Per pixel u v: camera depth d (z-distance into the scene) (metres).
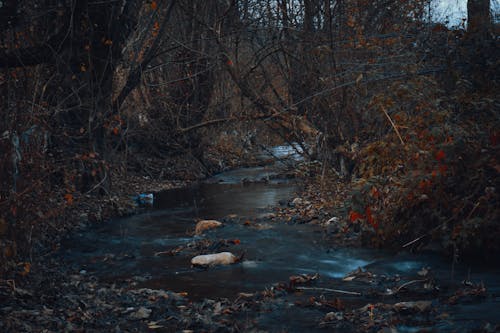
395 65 10.05
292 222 10.68
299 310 5.71
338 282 6.88
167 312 5.73
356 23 12.83
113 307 5.86
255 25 15.05
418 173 7.77
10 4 10.60
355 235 9.24
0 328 4.73
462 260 7.45
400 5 13.12
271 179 18.08
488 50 8.45
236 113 16.38
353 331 5.06
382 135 10.89
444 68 8.62
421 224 7.98
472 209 7.47
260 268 7.65
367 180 7.90
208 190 16.11
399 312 5.47
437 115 7.91
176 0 14.05
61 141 11.71
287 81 14.27
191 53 17.14
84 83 12.19
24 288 6.20
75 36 11.77
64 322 5.14
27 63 10.62
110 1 11.54
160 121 18.16
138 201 13.88
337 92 12.23
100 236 10.06
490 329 4.83
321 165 14.17
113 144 16.75
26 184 7.25
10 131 7.19
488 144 7.69
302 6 13.91
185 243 9.42
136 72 13.59
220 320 5.46
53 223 9.67
